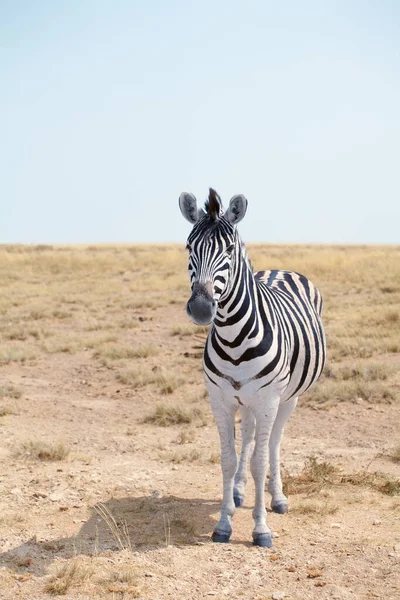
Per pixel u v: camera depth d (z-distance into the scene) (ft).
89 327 103.45
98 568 28.89
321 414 58.39
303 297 39.58
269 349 30.76
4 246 286.05
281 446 49.75
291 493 39.50
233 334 30.14
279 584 27.61
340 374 68.23
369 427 54.44
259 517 32.07
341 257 167.73
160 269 183.11
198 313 28.12
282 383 31.78
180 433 53.52
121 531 33.45
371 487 40.19
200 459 46.60
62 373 76.84
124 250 274.16
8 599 26.30
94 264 190.80
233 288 29.81
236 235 30.50
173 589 27.14
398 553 30.32
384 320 94.32
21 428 54.85
